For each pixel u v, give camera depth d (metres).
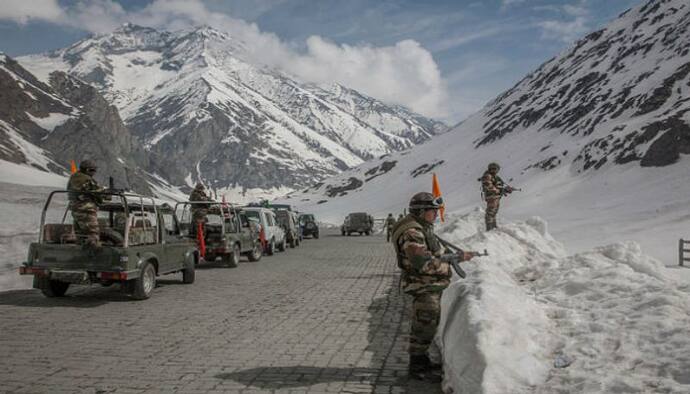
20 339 6.82
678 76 124.00
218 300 10.08
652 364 3.77
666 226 42.16
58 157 147.38
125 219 9.77
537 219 14.87
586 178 96.38
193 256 12.58
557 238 42.66
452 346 4.84
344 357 6.04
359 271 15.47
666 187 71.12
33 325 7.70
